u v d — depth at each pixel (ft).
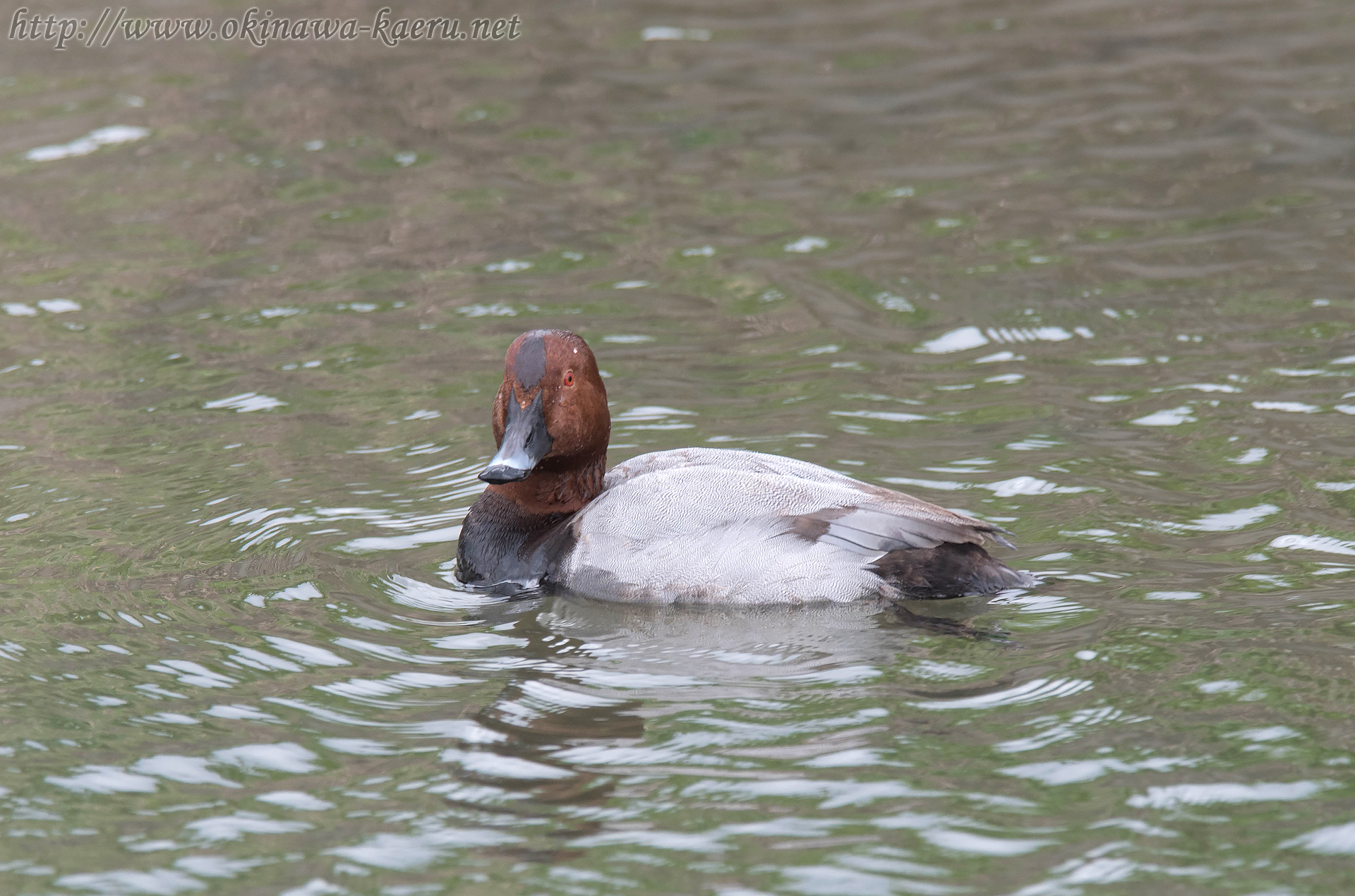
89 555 32.63
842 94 65.10
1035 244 50.83
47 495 35.78
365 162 60.18
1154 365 41.32
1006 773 23.16
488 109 64.90
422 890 20.86
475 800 23.07
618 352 44.06
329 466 37.40
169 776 24.04
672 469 31.37
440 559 32.63
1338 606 27.96
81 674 27.32
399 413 40.63
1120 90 63.72
